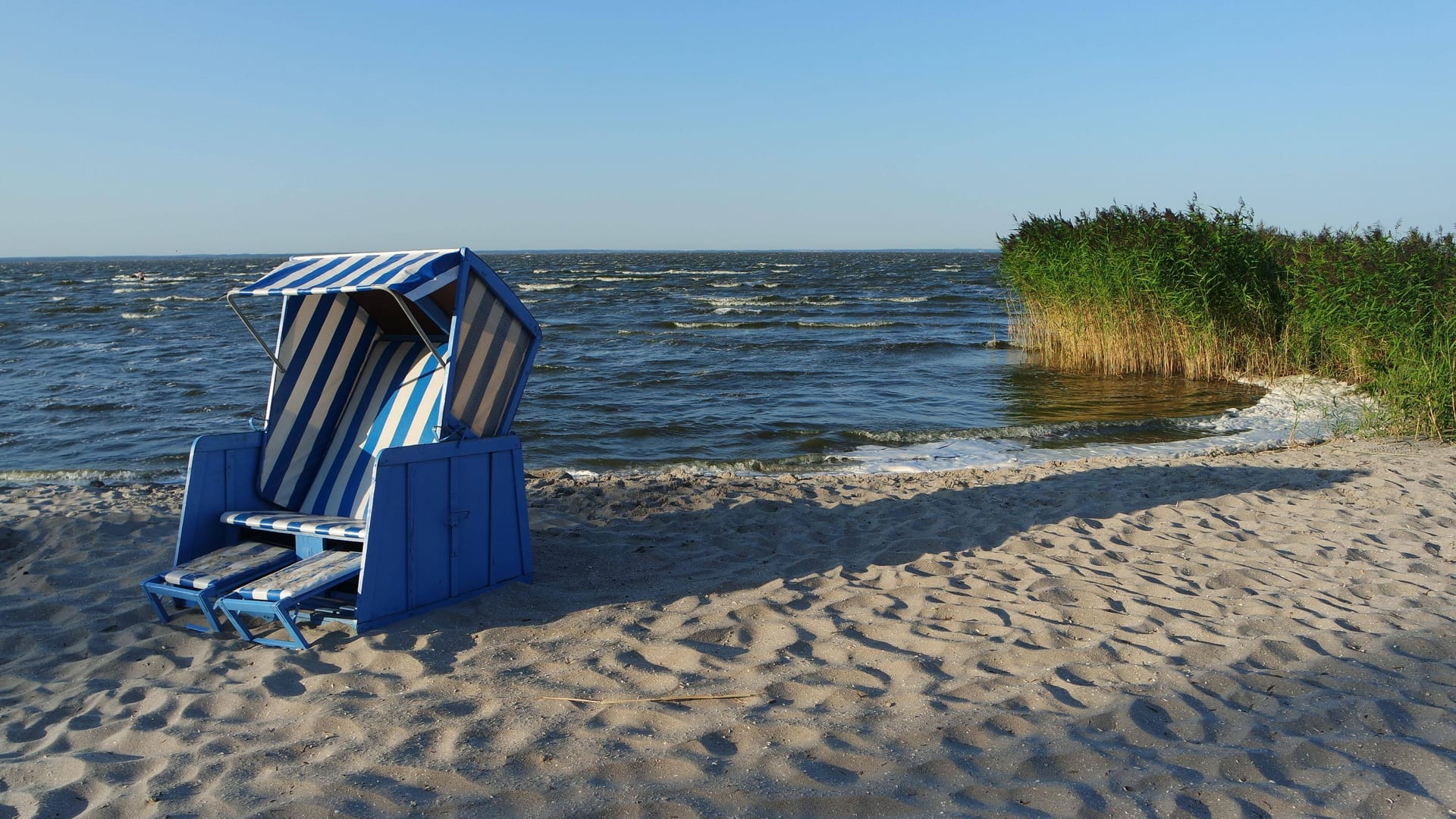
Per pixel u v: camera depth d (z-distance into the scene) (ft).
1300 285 50.65
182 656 14.80
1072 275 62.95
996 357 74.43
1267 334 54.54
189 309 145.18
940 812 9.54
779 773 10.37
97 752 11.54
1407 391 35.24
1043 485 26.99
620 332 103.55
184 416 50.21
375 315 19.71
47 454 41.09
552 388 60.80
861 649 14.29
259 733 11.80
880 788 10.00
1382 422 36.27
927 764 10.52
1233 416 44.34
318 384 19.02
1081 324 64.23
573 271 339.36
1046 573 18.21
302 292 15.97
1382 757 10.71
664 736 11.36
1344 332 46.80
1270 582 17.48
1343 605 16.05
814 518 23.53
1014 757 10.67
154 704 12.83
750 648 14.58
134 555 20.51
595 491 26.94
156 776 10.68
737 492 26.99
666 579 18.33
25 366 71.82
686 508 24.80
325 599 16.30
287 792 10.18
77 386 60.70
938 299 161.58
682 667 13.75
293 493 18.83
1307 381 50.49
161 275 338.13
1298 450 33.94
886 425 46.32
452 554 16.53
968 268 359.46
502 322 17.37
